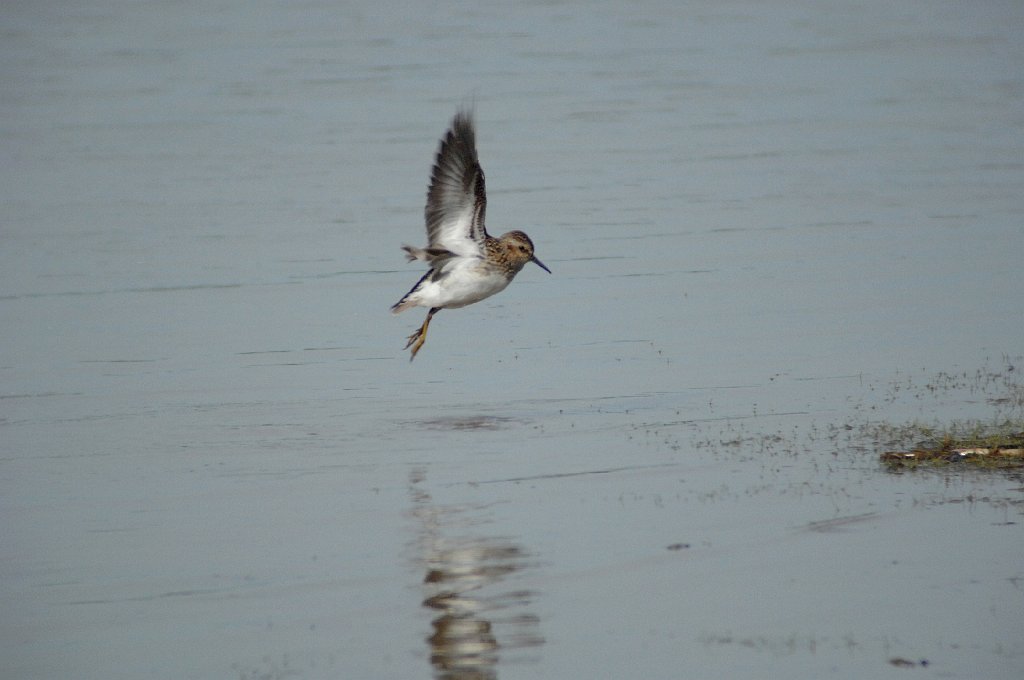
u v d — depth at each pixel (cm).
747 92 3969
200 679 992
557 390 1716
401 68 4316
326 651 1030
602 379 1755
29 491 1384
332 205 2792
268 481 1401
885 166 3073
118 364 1864
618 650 1020
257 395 1723
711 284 2222
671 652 1013
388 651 1029
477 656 1015
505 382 1759
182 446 1526
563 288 2233
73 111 3753
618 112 3722
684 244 2478
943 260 2320
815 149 3262
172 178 3030
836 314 2028
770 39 4841
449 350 1923
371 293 2227
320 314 2111
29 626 1080
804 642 1021
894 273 2252
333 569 1173
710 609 1079
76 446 1529
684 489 1333
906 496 1286
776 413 1578
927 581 1111
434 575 1158
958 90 3938
